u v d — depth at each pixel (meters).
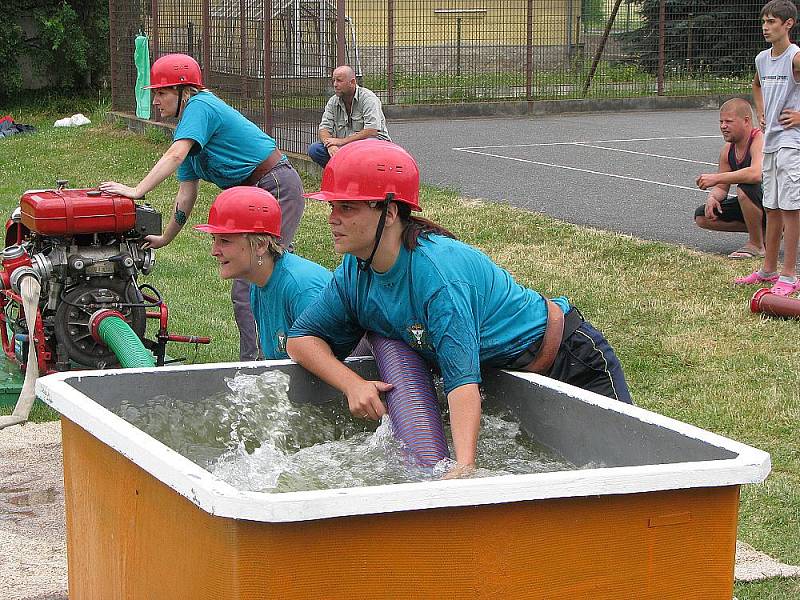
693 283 8.44
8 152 16.88
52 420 5.84
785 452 5.44
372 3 23.91
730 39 26.33
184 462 2.29
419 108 22.45
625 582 2.39
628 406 3.01
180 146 6.07
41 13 26.75
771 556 4.30
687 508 2.42
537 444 3.30
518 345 3.50
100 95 28.02
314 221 11.13
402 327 3.26
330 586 2.19
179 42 17.48
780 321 7.54
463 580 2.27
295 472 3.12
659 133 19.50
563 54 24.75
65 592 3.68
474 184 13.35
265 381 3.45
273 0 14.80
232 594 2.17
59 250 6.06
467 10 24.11
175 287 8.74
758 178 8.83
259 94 15.34
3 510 4.52
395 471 3.13
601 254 9.35
